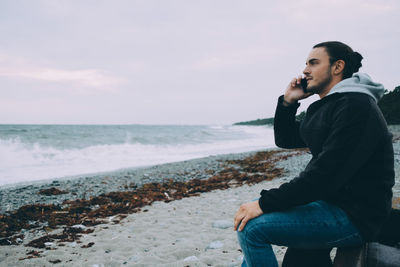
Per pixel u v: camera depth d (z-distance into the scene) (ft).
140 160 67.00
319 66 7.09
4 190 34.17
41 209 24.67
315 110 6.86
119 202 26.71
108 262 13.07
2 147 75.72
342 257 6.41
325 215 6.14
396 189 19.51
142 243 15.43
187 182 35.50
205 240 15.30
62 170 52.08
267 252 6.43
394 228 6.88
